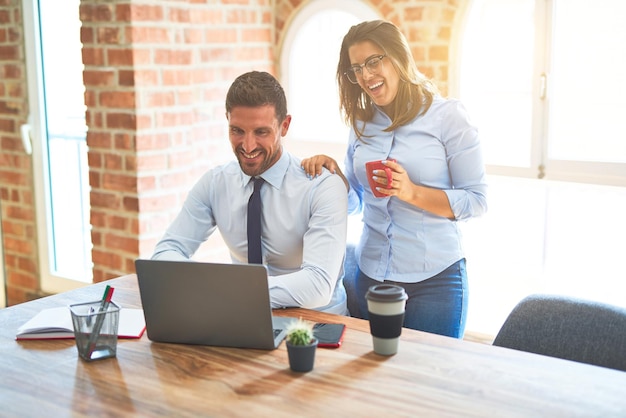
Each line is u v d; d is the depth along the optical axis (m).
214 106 3.64
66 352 1.80
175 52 3.40
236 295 1.75
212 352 1.78
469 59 3.37
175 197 3.51
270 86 2.09
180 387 1.59
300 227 2.24
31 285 4.19
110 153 3.41
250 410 1.48
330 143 3.75
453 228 2.37
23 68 3.93
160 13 3.31
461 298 2.36
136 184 3.34
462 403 1.49
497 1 3.26
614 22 3.03
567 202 3.35
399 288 1.75
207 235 2.41
